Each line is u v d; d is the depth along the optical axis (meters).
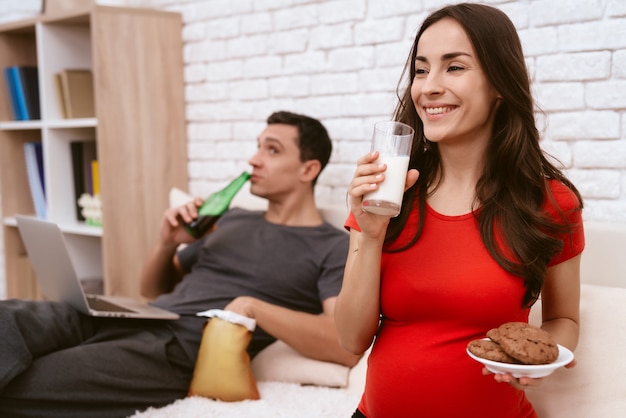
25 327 1.78
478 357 1.18
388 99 2.38
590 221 1.83
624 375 1.50
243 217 2.33
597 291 1.63
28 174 3.41
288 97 2.69
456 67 1.31
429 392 1.31
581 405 1.51
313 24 2.57
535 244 1.30
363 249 1.32
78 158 3.16
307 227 2.21
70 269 1.94
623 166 1.90
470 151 1.38
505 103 1.36
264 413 1.74
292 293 2.14
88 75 3.13
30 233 2.11
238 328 1.90
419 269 1.33
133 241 2.89
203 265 2.28
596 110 1.94
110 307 2.09
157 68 2.94
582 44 1.95
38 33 3.09
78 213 3.20
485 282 1.28
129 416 1.86
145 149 2.92
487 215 1.32
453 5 1.36
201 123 3.00
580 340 1.56
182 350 2.04
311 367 1.94
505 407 1.32
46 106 3.12
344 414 1.73
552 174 1.40
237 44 2.83
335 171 2.55
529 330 1.18
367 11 2.41
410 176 1.28
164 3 3.11
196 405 1.81
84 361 1.81
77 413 1.80
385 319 1.41
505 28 1.33
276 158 2.22
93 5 2.75
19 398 1.73
